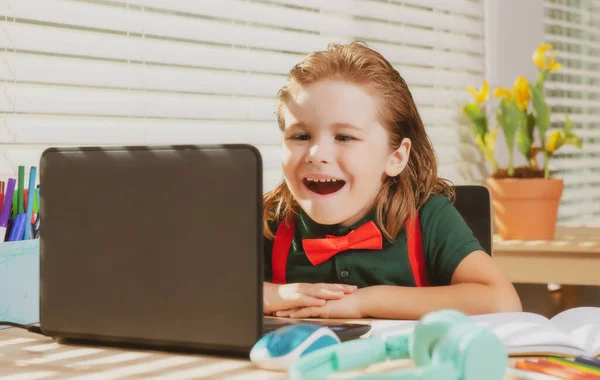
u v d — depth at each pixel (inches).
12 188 46.6
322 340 31.3
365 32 97.6
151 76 73.4
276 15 86.3
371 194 46.6
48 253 37.0
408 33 103.4
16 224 46.6
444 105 108.3
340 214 44.9
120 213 35.0
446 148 107.5
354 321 40.3
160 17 75.0
